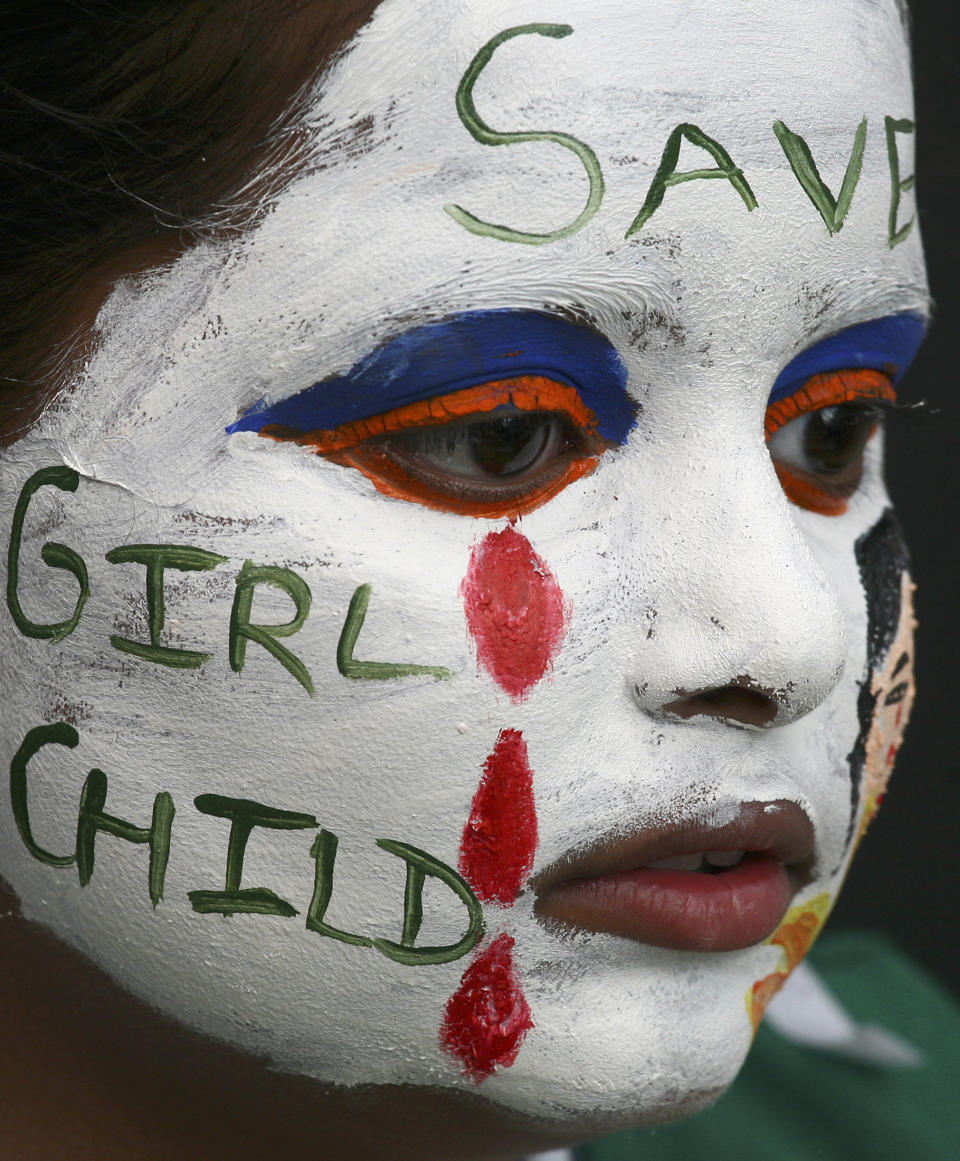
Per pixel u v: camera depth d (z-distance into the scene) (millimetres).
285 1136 1512
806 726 1517
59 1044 1496
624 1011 1415
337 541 1327
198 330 1327
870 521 1710
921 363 3197
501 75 1297
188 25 1305
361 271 1304
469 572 1340
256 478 1335
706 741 1403
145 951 1390
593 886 1400
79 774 1370
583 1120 1434
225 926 1363
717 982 1482
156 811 1356
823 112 1384
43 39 1338
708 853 1507
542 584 1351
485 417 1344
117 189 1328
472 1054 1387
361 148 1305
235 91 1306
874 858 3307
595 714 1366
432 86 1298
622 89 1310
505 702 1339
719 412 1381
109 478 1343
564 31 1305
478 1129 1476
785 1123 2281
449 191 1304
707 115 1328
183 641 1335
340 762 1333
